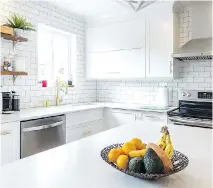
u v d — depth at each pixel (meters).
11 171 0.86
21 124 2.14
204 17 3.16
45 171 0.87
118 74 3.59
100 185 0.75
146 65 3.32
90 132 3.19
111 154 0.85
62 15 3.46
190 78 3.38
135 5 1.47
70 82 3.62
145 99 3.76
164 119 2.95
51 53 3.53
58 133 2.60
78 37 3.81
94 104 3.63
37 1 3.04
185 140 1.34
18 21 2.57
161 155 0.77
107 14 3.58
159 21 3.20
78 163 0.96
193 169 0.89
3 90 2.61
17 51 2.77
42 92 3.17
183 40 3.38
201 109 3.04
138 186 0.74
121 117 3.33
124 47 3.51
